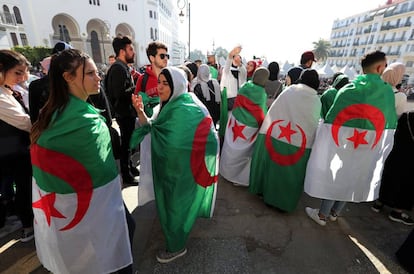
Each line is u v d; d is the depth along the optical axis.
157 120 1.78
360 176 2.10
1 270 1.70
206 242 2.04
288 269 1.79
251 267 1.80
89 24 34.47
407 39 37.12
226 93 3.75
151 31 39.25
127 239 1.45
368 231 2.26
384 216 2.51
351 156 2.04
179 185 1.73
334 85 3.02
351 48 51.94
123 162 2.89
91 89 1.16
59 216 1.19
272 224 2.31
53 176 1.12
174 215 1.75
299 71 3.12
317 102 2.16
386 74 2.26
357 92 1.94
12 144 1.74
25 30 26.77
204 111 1.88
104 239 1.31
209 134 1.85
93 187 1.21
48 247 1.27
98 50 36.16
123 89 2.67
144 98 2.76
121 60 2.72
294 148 2.27
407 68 37.28
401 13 38.31
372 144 2.01
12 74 1.67
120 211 1.38
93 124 1.13
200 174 1.84
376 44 44.06
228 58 3.81
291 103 2.23
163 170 1.73
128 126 2.82
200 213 2.04
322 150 2.12
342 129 2.01
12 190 2.21
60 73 1.06
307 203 2.73
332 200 2.19
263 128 2.50
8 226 2.17
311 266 1.83
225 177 3.04
